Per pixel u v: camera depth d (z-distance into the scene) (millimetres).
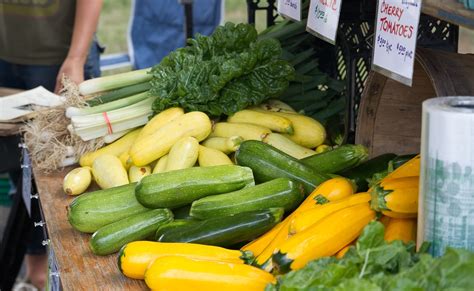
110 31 9203
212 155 2260
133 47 5043
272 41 2539
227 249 1691
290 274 1248
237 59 2467
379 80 2256
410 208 1555
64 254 1913
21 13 4141
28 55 4223
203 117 2361
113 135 2572
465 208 1294
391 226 1597
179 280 1502
